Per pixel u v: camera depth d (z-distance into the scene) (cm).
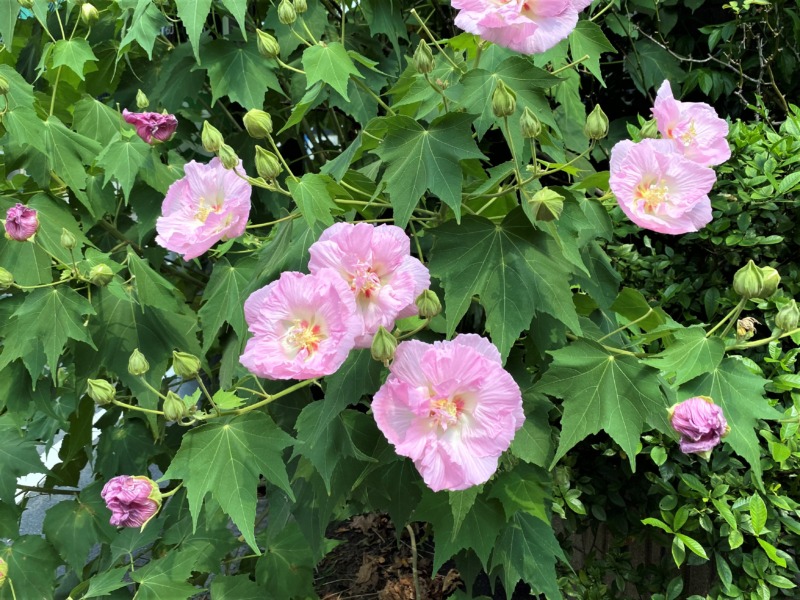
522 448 69
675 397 65
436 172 62
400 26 111
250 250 86
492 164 137
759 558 88
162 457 108
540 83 65
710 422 54
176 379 138
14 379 93
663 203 59
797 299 100
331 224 64
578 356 64
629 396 62
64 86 105
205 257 139
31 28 126
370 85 108
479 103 65
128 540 92
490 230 64
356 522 162
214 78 100
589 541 128
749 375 60
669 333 68
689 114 63
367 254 54
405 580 141
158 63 114
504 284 62
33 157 90
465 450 53
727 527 88
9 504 95
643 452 98
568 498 101
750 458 57
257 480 66
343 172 70
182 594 83
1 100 88
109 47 113
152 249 106
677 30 134
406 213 63
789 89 129
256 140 118
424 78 71
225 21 115
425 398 52
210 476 65
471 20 57
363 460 71
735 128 102
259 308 55
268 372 53
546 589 77
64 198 102
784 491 92
